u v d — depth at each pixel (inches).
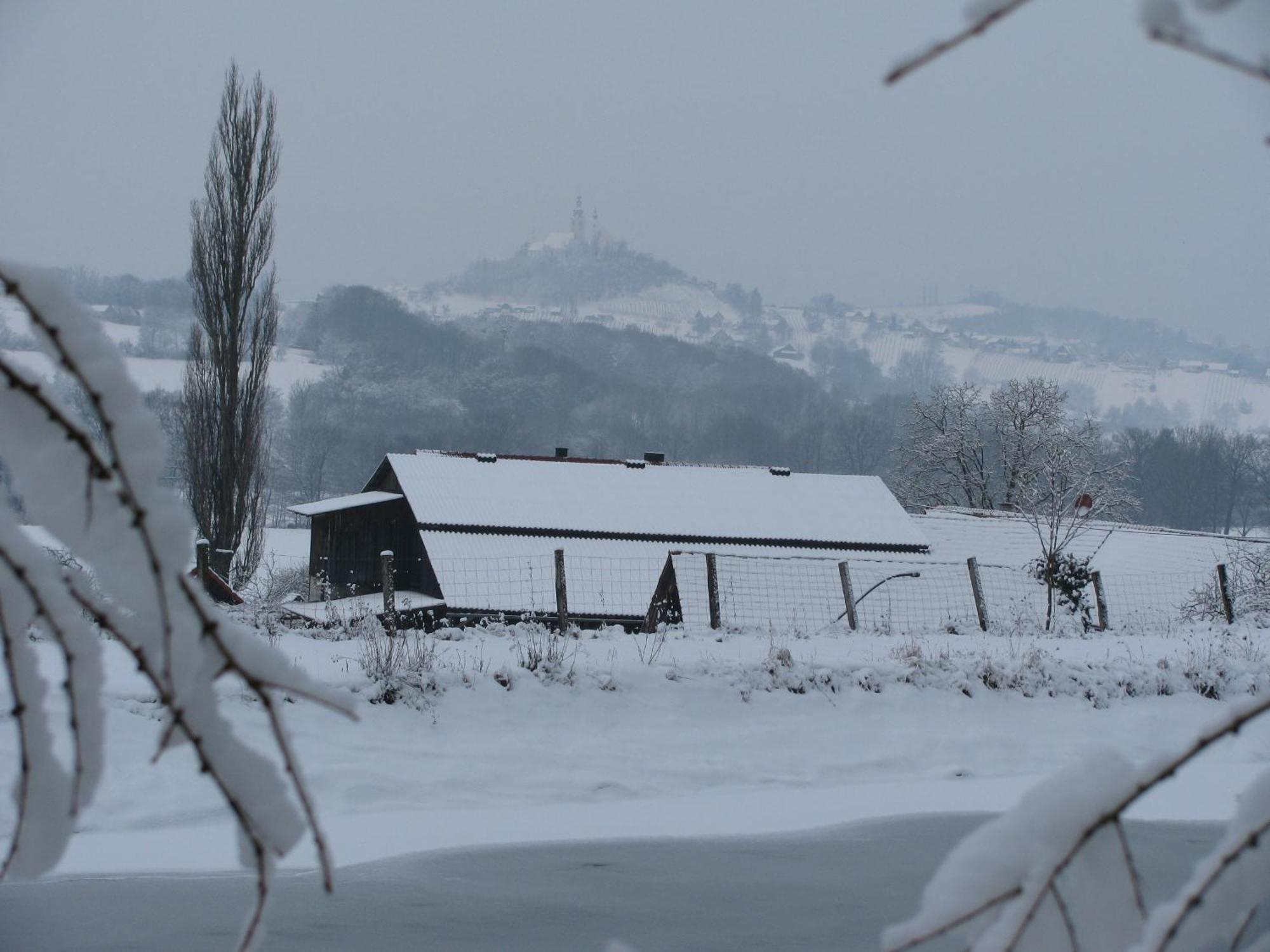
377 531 2018.9
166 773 647.8
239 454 1870.1
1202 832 521.0
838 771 802.2
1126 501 3019.2
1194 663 965.8
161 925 403.9
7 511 81.3
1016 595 1526.8
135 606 79.1
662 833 565.3
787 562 1456.7
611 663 872.3
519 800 706.2
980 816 604.4
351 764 706.2
